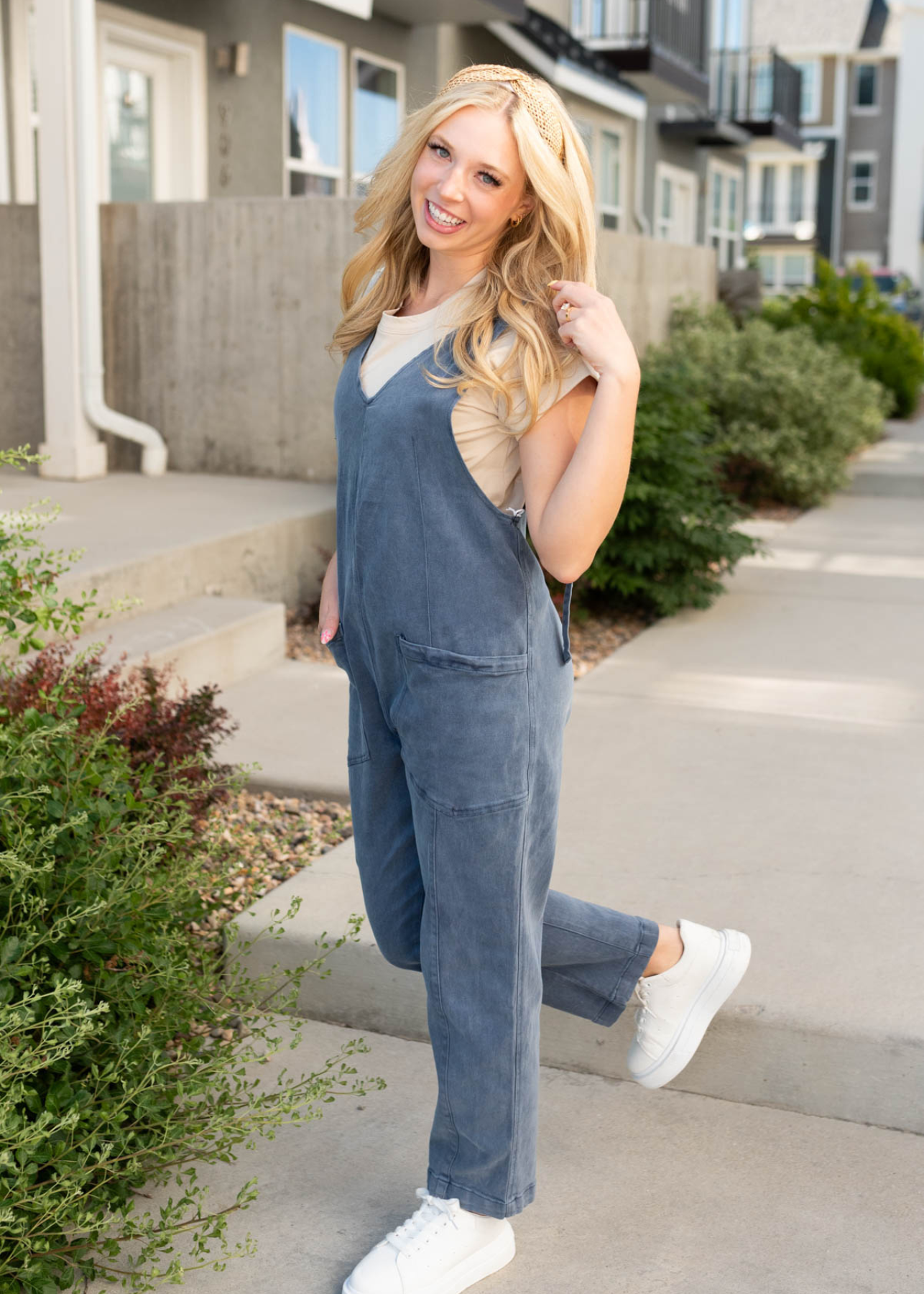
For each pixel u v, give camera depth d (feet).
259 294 23.31
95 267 22.74
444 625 6.04
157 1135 6.97
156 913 7.54
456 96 5.90
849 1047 8.09
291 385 23.44
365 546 6.15
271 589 19.43
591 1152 7.84
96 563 15.70
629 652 18.04
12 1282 6.17
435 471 5.96
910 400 52.42
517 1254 6.96
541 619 6.27
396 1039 9.18
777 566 24.13
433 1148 6.81
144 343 24.20
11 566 7.80
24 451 7.78
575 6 56.18
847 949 9.11
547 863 6.59
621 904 9.84
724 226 75.87
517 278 5.98
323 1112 8.22
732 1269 6.84
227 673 15.97
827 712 15.12
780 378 30.86
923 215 142.10
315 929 9.36
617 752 13.66
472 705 6.08
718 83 77.41
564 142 5.99
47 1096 6.57
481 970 6.46
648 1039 7.65
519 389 5.86
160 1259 6.88
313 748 13.73
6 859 6.35
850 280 53.36
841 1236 7.09
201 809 10.64
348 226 22.47
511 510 6.13
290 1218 7.27
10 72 27.07
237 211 23.13
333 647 6.91
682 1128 8.11
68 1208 6.30
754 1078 8.34
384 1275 6.51
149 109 30.25
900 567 23.84
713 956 7.56
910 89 140.77
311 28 33.17
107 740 8.73
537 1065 6.70
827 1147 7.91
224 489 22.43
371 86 35.99
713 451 22.95
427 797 6.27
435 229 5.98
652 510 20.10
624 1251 6.98
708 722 14.73
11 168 27.37
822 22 138.82
